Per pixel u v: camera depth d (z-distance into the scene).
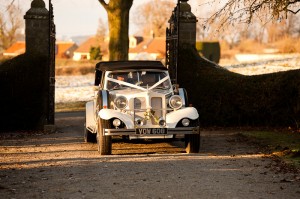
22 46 135.88
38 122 24.48
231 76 24.45
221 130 23.03
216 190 10.28
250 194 9.92
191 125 15.48
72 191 10.24
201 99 24.64
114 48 33.31
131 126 15.13
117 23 33.25
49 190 10.34
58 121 29.56
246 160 13.98
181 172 12.20
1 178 11.54
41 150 16.77
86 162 13.75
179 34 25.39
